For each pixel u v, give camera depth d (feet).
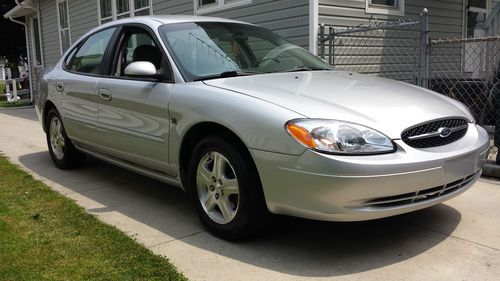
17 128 32.76
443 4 29.04
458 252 10.43
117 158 15.12
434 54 28.78
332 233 11.54
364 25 24.20
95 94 15.05
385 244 10.91
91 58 16.37
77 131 16.67
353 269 9.77
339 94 10.86
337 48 23.59
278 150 9.66
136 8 37.06
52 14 55.06
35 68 62.95
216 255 10.52
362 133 9.46
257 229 10.77
